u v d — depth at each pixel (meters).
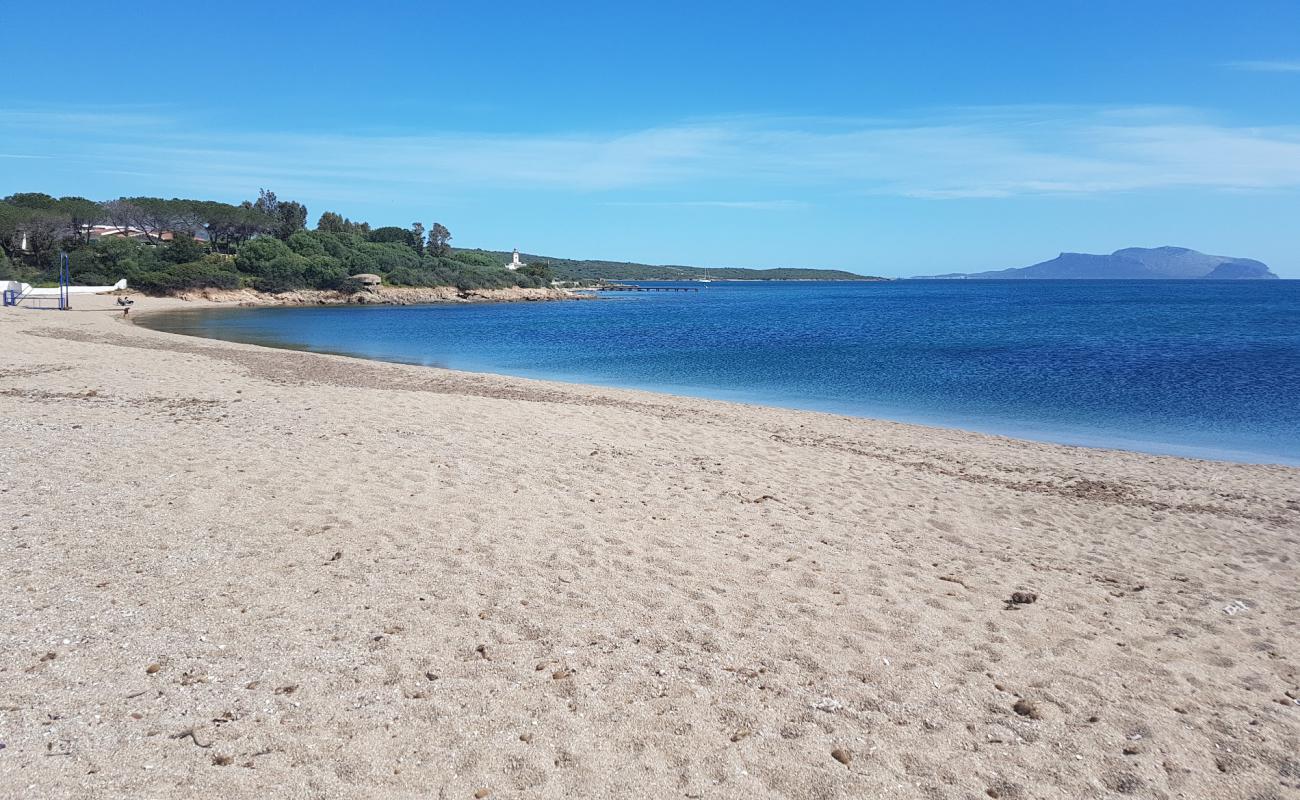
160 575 6.32
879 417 20.28
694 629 5.78
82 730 4.12
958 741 4.48
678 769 4.07
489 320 66.50
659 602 6.26
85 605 5.69
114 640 5.17
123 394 15.64
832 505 9.78
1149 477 12.96
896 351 38.81
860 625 6.04
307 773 3.88
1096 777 4.21
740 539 8.09
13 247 75.75
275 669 4.90
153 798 3.61
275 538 7.30
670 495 9.67
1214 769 4.35
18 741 3.98
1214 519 10.33
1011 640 5.94
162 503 8.20
